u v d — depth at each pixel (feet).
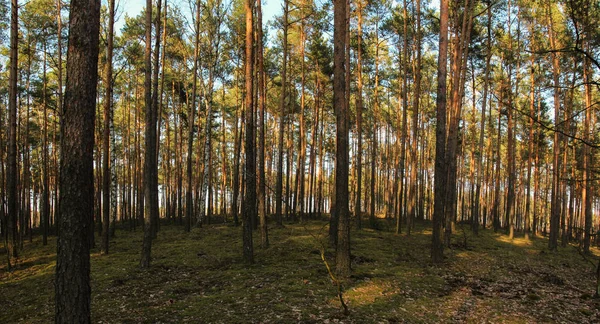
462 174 102.22
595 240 82.02
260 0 48.88
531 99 75.66
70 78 15.55
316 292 27.17
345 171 32.42
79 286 15.23
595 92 66.23
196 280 31.27
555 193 61.11
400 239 57.21
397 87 95.55
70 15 15.72
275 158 148.15
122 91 91.35
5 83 74.64
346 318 22.06
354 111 102.37
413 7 68.39
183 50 75.46
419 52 62.13
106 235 44.29
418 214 116.26
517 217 103.76
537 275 38.78
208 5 68.18
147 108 37.63
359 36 63.72
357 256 41.27
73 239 15.23
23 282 33.45
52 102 76.02
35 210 110.32
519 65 77.61
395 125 120.57
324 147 132.26
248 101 37.68
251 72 37.65
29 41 58.18
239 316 22.13
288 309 23.35
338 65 31.89
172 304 24.71
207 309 23.48
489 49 70.03
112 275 33.17
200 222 72.90
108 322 21.56
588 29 27.30
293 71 86.48
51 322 22.65
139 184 89.45
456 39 63.46
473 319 23.52
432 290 29.84
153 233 58.39
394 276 33.24
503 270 39.96
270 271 33.53
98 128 80.18
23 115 85.51
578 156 76.79
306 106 106.22
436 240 40.52
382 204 166.50
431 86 105.50
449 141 54.39
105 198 44.68
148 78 37.63
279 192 68.95
